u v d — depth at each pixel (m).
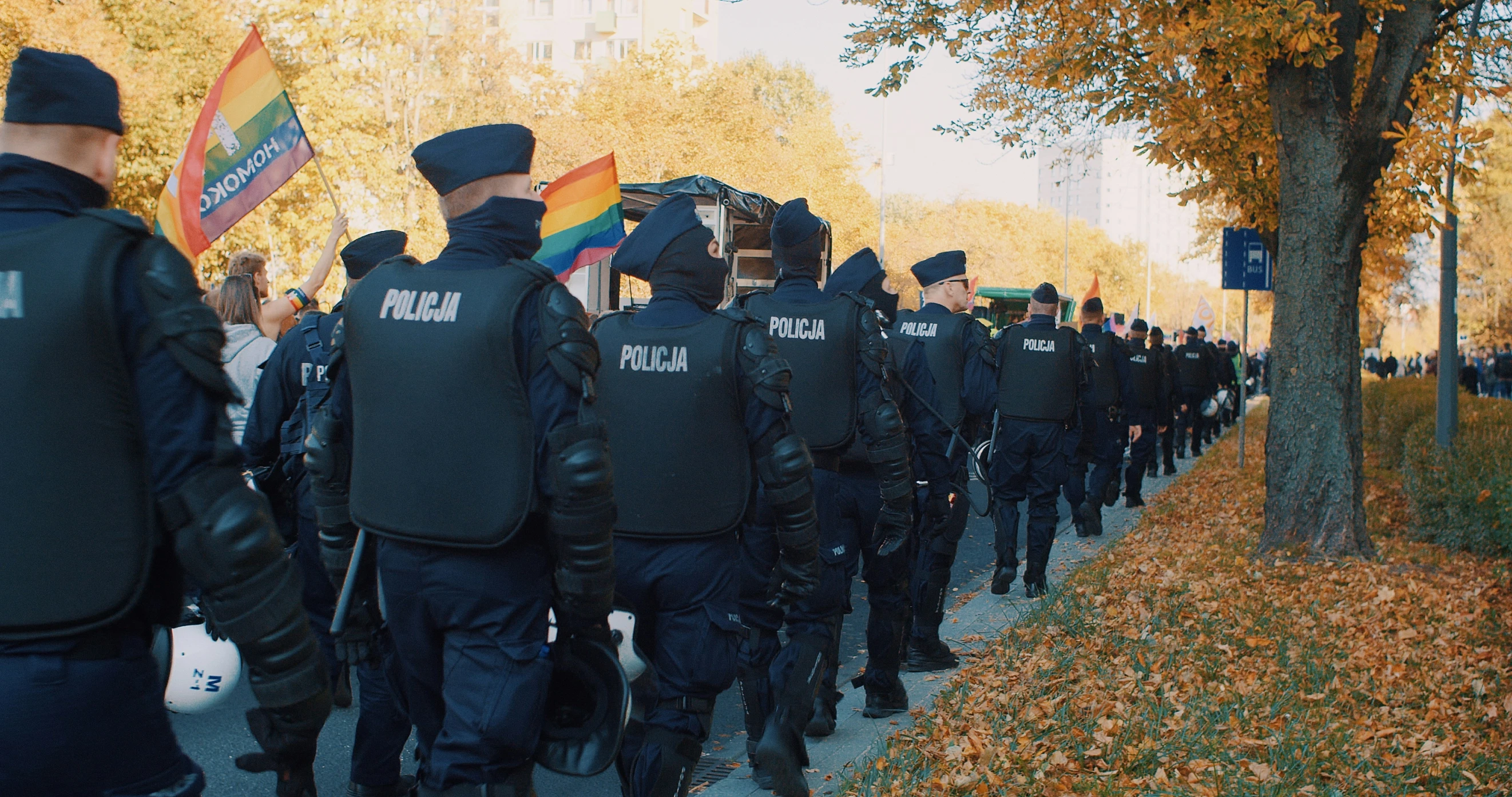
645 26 73.06
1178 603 6.70
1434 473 9.12
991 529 11.14
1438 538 8.93
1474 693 5.21
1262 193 10.85
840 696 4.84
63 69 1.87
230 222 6.44
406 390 2.54
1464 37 9.05
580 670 2.62
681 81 39.06
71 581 1.77
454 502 2.48
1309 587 7.39
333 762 4.58
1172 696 4.91
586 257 9.65
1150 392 12.07
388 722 3.80
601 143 32.06
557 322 2.47
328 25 26.52
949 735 4.52
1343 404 8.47
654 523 3.23
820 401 4.12
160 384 1.81
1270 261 14.85
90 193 1.92
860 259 4.84
